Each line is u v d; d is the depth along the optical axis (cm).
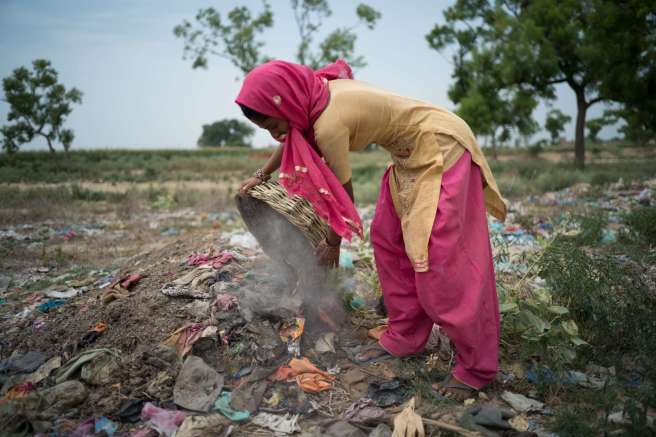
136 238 761
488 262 267
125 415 259
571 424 243
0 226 861
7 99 2873
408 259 293
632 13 1661
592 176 1297
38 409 258
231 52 2427
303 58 2388
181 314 328
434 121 265
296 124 263
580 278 341
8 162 2800
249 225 325
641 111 1773
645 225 570
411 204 267
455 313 258
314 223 301
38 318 369
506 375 298
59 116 3003
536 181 1307
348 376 293
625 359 315
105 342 315
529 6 1928
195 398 268
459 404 271
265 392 277
